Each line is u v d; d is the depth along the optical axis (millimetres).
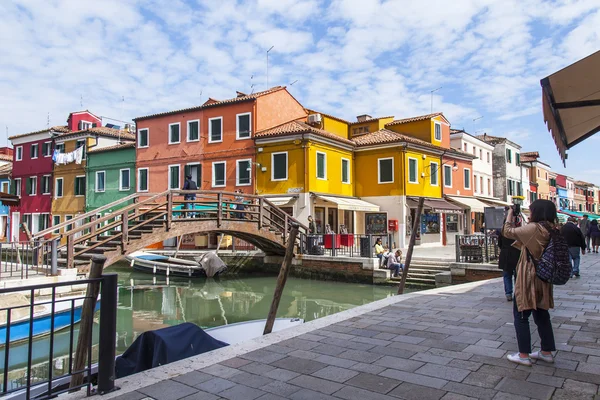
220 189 27359
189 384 3965
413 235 9562
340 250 21672
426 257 19000
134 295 17594
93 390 3850
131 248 13703
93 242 13914
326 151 25750
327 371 4270
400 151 26359
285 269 6500
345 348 5043
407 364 4445
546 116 4812
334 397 3635
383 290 17109
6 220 40562
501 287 9906
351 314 6934
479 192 36500
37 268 11203
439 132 30516
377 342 5285
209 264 21234
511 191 41375
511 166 41812
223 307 15227
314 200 24422
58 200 36188
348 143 27078
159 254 25172
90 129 35000
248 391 3791
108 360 3820
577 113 5422
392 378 4051
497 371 4188
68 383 4746
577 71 4375
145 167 30750
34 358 9008
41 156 37844
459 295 8781
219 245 23781
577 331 5688
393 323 6301
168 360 4941
